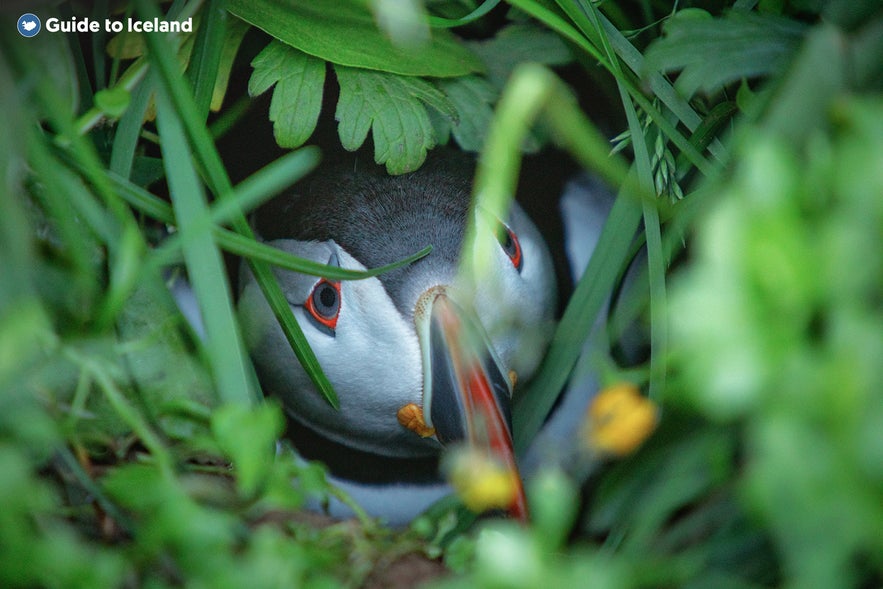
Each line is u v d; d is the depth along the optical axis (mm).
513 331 2090
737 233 1761
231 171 2109
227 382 2014
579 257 2115
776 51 2051
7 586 1973
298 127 2078
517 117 1976
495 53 2105
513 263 2090
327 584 1977
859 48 2004
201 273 2018
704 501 2010
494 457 2059
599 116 2113
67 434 1999
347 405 2096
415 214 2092
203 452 2029
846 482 1701
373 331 2084
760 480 1751
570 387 2088
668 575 1986
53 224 2027
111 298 2002
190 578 1979
